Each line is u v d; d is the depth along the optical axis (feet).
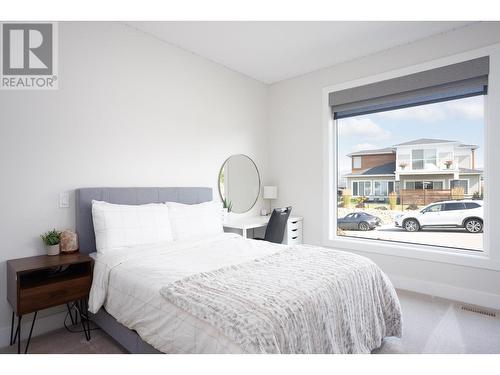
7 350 6.59
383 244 11.04
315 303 4.83
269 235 10.74
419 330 7.35
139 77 9.40
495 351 6.36
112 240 7.46
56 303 6.45
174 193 9.95
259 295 4.68
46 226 7.52
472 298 9.05
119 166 8.90
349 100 11.58
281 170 13.91
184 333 4.53
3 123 6.93
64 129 7.82
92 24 8.37
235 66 12.20
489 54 8.64
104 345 6.75
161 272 5.88
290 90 13.52
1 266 6.86
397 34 9.62
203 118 11.35
